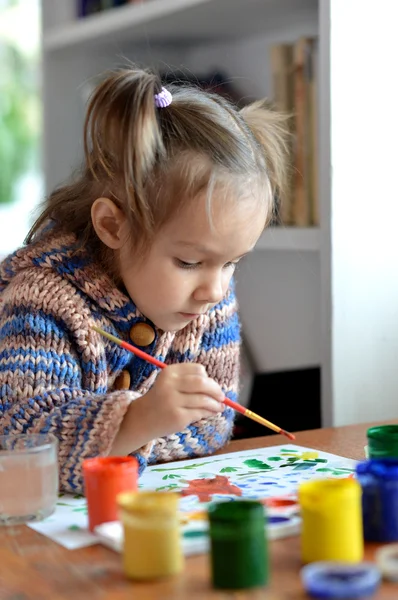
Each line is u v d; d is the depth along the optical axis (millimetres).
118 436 1104
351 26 1596
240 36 2197
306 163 1827
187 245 1211
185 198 1198
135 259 1259
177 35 2184
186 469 1151
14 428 1152
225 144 1243
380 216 1659
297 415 1996
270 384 2049
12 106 3430
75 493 1085
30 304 1252
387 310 1688
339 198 1614
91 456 1080
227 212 1204
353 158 1621
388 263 1679
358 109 1617
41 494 958
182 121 1262
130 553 766
